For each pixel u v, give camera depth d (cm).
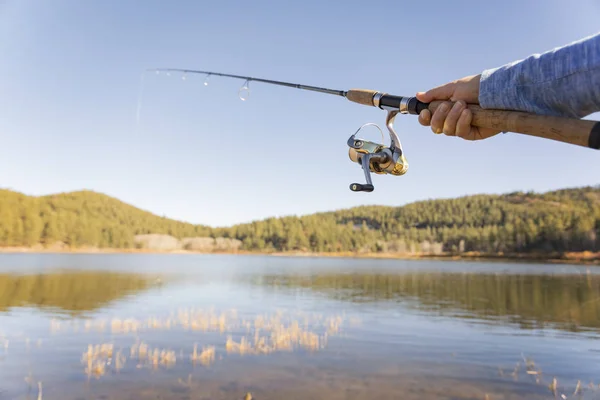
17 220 13425
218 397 744
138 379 831
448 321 1521
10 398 726
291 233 16938
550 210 15738
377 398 749
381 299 2192
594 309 1862
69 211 16262
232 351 1038
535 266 7025
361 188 216
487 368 935
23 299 1992
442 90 167
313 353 1034
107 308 1738
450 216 17412
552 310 1839
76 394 750
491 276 4284
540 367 945
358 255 14900
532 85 133
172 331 1258
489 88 147
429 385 823
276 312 1664
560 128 129
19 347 1061
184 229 18575
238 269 5353
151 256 11362
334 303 1986
